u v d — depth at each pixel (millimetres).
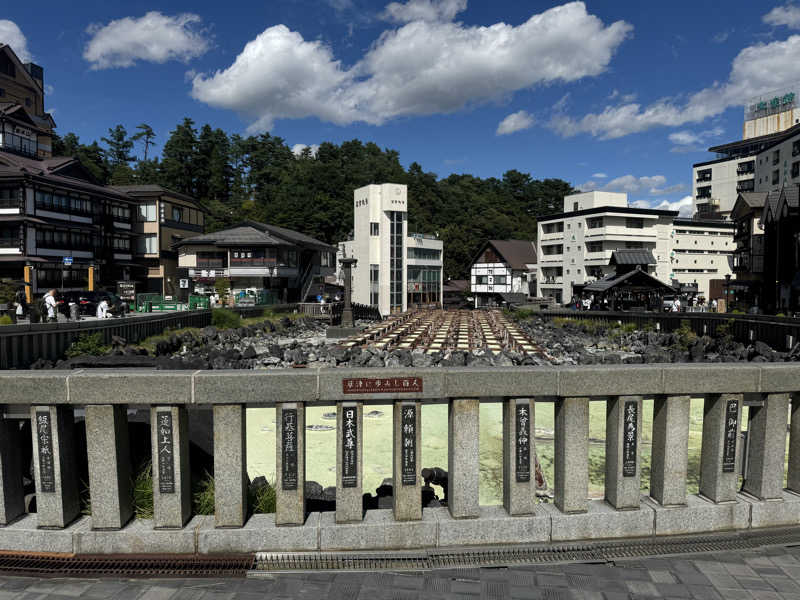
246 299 38812
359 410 4078
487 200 100875
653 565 3986
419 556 4020
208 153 88938
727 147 77500
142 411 5332
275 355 23828
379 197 62438
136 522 4188
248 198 86312
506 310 52219
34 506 4621
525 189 108688
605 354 26000
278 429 4031
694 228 67250
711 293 66875
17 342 16891
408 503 4145
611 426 4359
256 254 46406
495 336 31625
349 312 34062
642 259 41188
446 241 85500
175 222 53250
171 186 82625
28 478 5148
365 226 62812
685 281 67250
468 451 4176
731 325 28172
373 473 9336
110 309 25375
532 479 4258
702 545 4219
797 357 20922
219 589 3672
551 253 68375
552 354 25406
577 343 29781
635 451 4297
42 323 17953
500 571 3904
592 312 39438
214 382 3934
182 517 4066
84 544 4023
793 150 41906
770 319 24719
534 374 4129
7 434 4117
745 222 42688
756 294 39281
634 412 4270
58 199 39156
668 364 4297
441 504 5598
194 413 5809
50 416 4000
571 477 4242
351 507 4117
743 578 3814
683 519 4336
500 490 8789
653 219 61062
